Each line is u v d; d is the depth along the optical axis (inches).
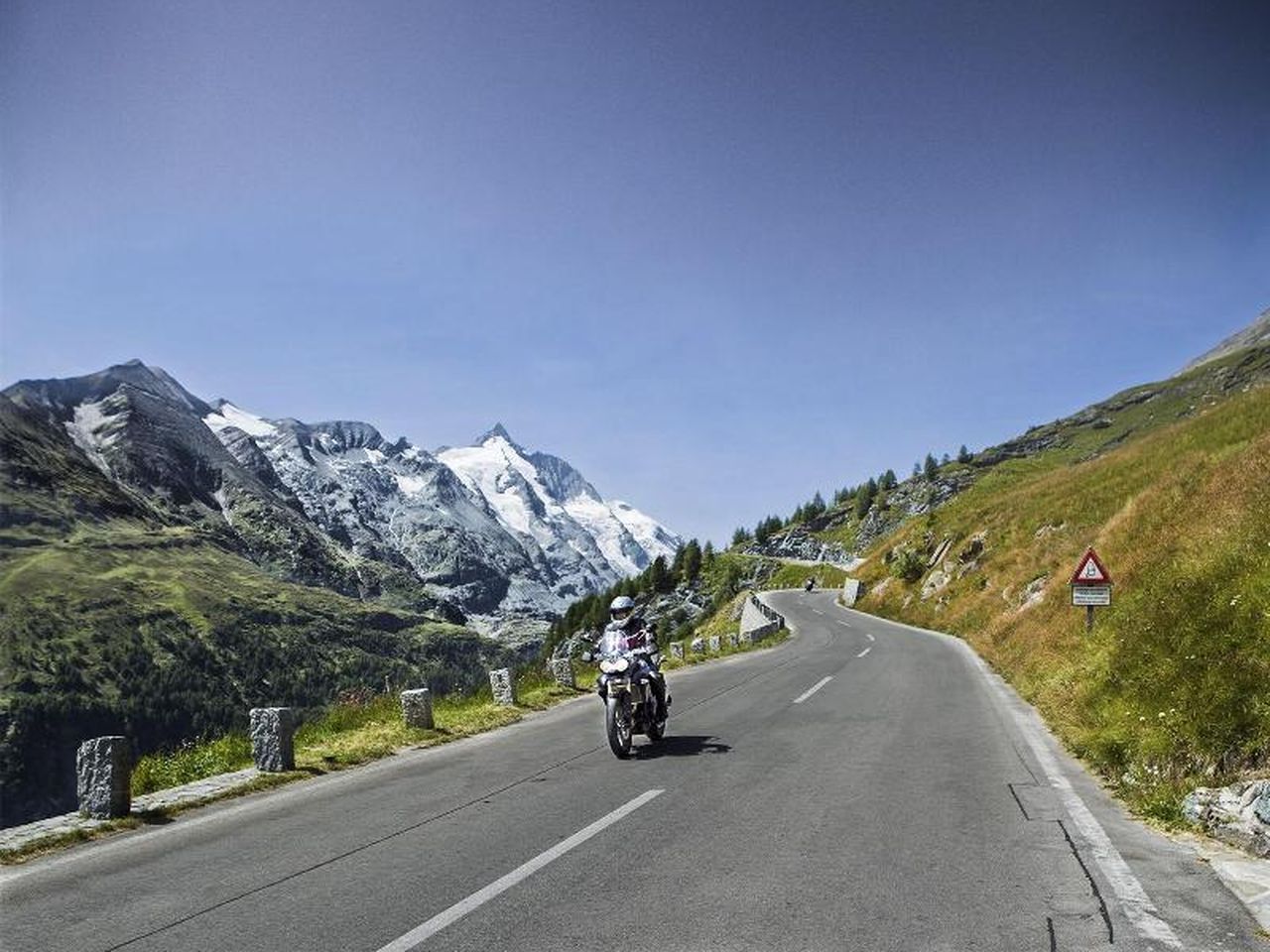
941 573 2103.8
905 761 387.9
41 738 7810.0
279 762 418.9
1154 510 946.7
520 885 226.8
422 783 380.5
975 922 194.2
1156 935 187.0
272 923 206.4
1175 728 332.2
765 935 187.9
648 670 427.8
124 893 235.0
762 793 326.3
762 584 5693.9
